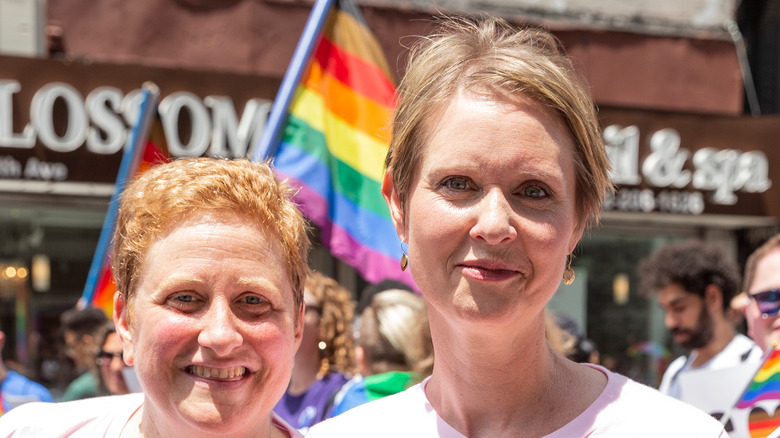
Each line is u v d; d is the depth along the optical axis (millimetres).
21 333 6016
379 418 1630
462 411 1537
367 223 3520
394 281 3273
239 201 1510
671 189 6969
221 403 1467
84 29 5977
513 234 1354
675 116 7031
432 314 1570
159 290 1472
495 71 1402
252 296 1500
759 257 2875
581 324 7297
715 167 7047
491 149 1377
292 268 1588
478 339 1446
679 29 7520
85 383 4402
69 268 6133
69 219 6102
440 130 1438
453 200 1416
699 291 3512
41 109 5527
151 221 1510
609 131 6840
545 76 1400
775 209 7070
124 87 5738
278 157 3477
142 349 1489
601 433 1418
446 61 1479
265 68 6352
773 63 7586
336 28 3648
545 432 1469
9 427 1684
